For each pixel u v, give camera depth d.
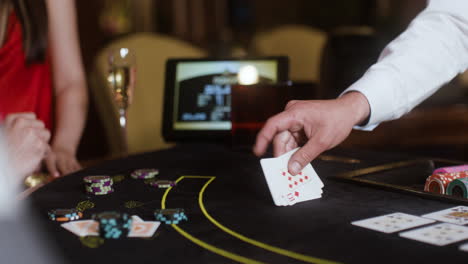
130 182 1.45
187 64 2.18
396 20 6.95
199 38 7.32
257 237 0.98
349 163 1.64
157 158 1.79
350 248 0.92
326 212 1.14
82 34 5.79
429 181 1.30
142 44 3.00
